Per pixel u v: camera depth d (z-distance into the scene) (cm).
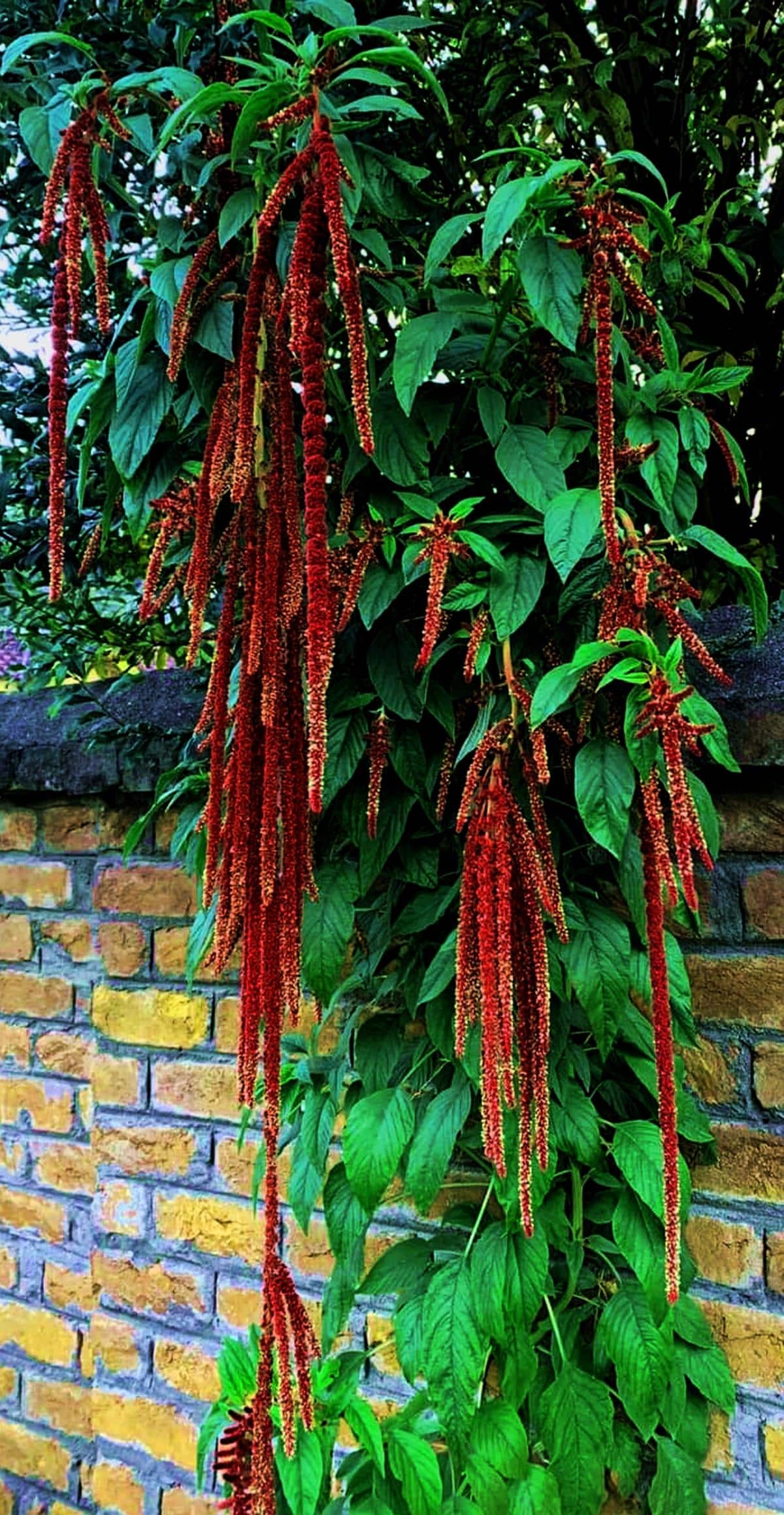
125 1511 153
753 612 95
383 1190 105
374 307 103
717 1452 116
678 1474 108
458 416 100
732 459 100
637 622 86
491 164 142
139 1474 153
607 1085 114
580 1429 104
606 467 80
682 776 78
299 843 90
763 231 143
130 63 107
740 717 111
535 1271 102
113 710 157
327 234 74
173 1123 153
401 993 132
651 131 144
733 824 116
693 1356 110
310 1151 117
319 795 72
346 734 100
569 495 86
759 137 144
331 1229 115
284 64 82
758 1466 113
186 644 156
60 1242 176
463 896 88
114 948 159
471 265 111
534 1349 111
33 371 147
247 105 78
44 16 114
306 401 73
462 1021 88
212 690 92
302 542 87
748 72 147
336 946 103
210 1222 149
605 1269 118
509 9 140
